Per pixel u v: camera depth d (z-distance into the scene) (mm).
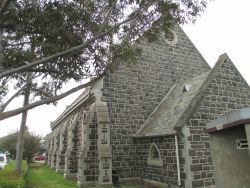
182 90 19188
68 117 27609
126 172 18625
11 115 6855
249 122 6480
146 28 9688
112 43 9414
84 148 17969
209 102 15906
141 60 21219
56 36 8812
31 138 42281
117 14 9562
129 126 19500
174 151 15516
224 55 17531
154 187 16391
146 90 20828
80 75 9375
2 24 8445
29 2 8477
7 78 9789
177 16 9641
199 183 14414
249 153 6461
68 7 8609
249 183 6883
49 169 29859
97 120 18156
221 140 7988
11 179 12500
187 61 23172
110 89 19516
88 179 17609
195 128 15109
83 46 8305
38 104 7398
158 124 17844
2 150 47219
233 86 17016
